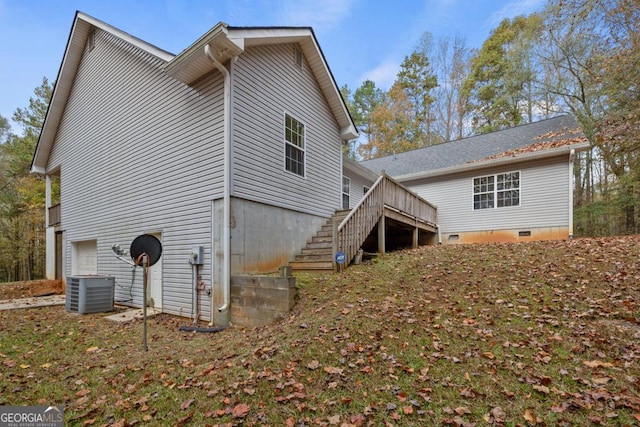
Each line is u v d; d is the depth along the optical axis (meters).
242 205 5.97
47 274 12.20
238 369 3.23
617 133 9.23
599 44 10.60
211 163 5.99
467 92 23.31
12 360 3.95
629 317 3.69
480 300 4.51
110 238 8.49
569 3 10.53
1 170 18.98
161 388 3.05
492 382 2.73
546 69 15.18
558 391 2.56
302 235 7.75
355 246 6.84
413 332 3.70
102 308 7.06
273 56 7.06
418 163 14.42
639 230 12.01
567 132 11.53
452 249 8.38
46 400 2.91
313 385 2.84
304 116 8.10
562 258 6.07
